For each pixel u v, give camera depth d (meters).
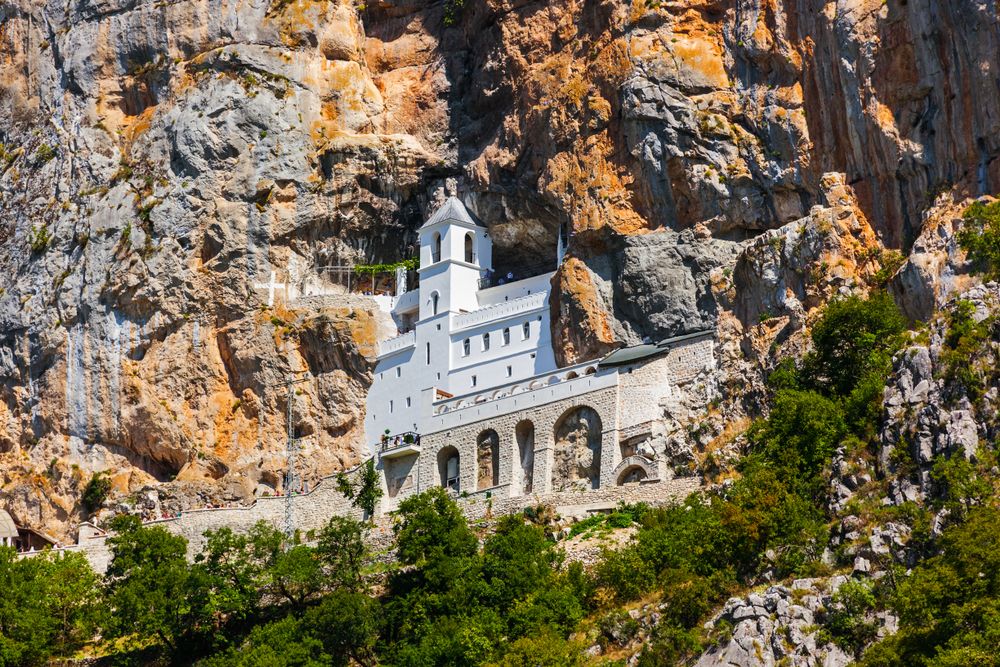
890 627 110.44
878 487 123.19
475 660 124.31
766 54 147.88
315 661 130.75
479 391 159.25
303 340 169.12
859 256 139.00
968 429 119.69
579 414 148.88
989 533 108.19
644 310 150.00
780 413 131.62
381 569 142.00
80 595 148.25
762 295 142.88
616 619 122.69
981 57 133.38
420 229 168.12
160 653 142.62
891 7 138.88
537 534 135.62
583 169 154.88
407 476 158.12
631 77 152.00
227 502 165.88
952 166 135.38
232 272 169.75
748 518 124.06
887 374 129.38
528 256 167.75
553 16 162.50
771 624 113.56
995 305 125.94
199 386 170.00
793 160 144.88
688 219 150.00
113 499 169.25
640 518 136.12
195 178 171.12
